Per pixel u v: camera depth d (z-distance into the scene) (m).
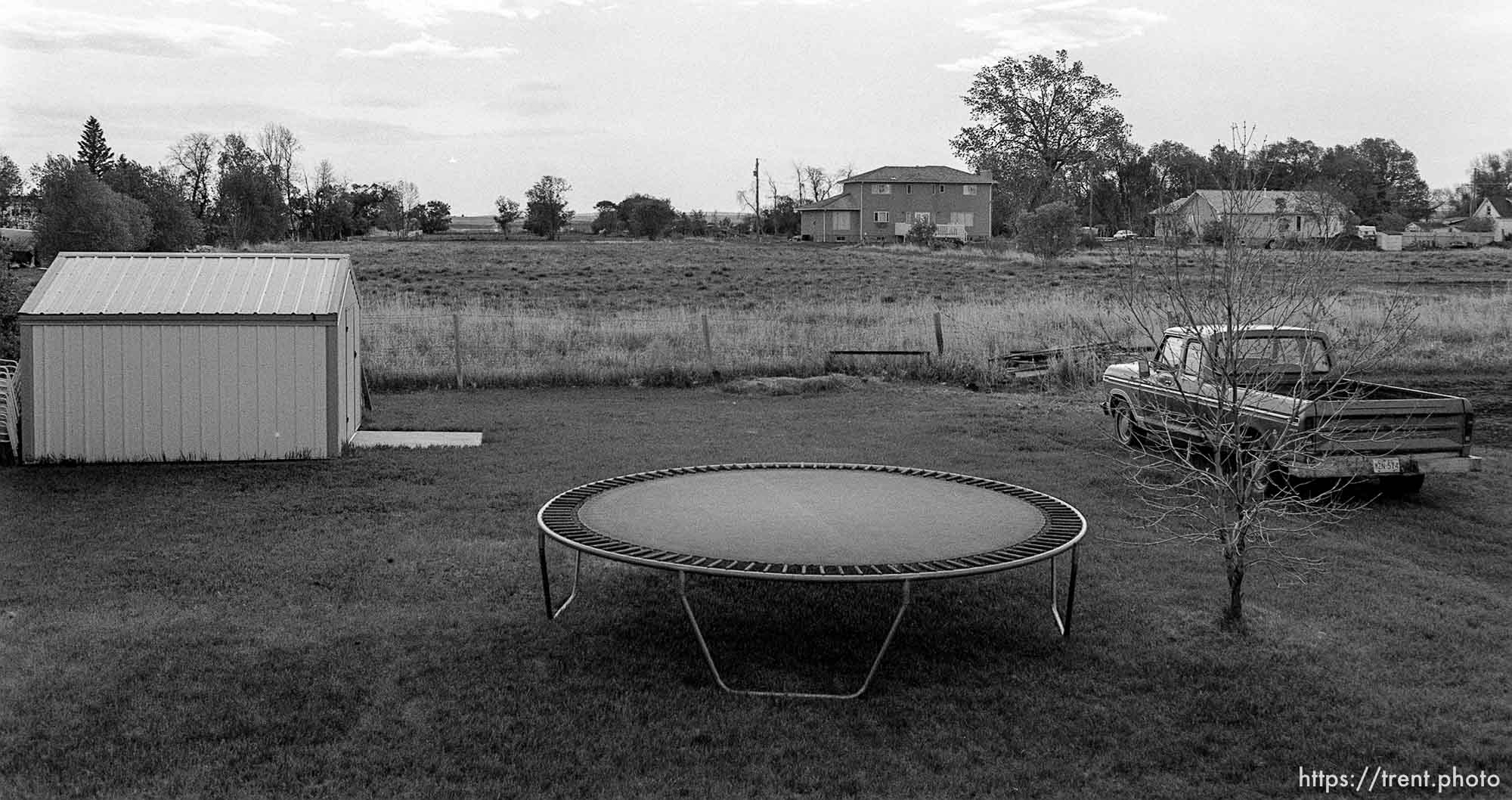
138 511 9.96
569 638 6.75
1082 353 19.27
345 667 6.23
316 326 12.35
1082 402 17.25
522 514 9.90
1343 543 9.02
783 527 6.91
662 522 7.05
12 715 5.56
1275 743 5.39
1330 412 9.68
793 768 5.14
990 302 29.86
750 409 16.59
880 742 5.42
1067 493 10.90
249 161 88.19
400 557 8.47
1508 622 7.07
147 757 5.18
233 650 6.46
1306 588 7.77
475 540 9.02
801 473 8.83
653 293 38.47
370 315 23.69
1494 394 17.48
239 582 7.82
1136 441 13.25
